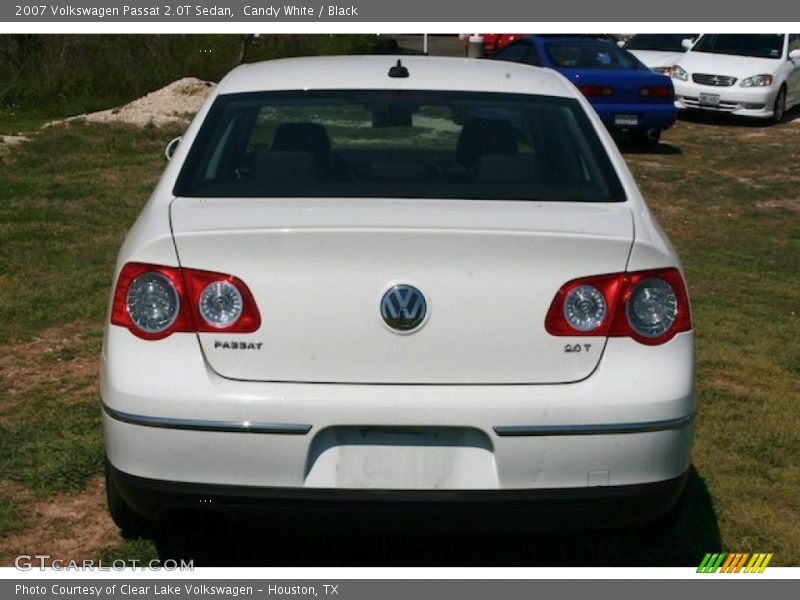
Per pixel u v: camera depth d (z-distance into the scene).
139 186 11.46
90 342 6.36
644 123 15.20
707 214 11.56
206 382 3.37
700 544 4.27
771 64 19.11
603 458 3.40
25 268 7.93
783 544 4.27
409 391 3.37
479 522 3.44
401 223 3.44
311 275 3.37
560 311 3.42
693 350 3.58
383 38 31.53
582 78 14.95
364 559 4.14
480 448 3.39
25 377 5.78
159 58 21.72
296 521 3.44
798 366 6.41
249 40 23.31
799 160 15.05
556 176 4.05
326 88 4.49
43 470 4.62
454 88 4.51
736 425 5.44
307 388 3.37
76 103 19.84
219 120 4.28
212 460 3.37
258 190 3.90
